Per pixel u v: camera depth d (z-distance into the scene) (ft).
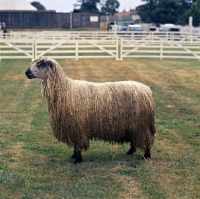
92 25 226.38
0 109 41.75
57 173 23.89
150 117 25.73
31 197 20.59
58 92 24.48
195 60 90.84
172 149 28.37
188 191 21.34
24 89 53.57
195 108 42.09
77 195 20.77
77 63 83.10
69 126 24.57
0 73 68.49
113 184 22.16
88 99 24.73
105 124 24.93
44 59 24.70
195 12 226.79
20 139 31.01
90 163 25.49
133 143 25.94
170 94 49.78
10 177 23.11
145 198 20.48
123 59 91.97
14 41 87.30
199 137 31.35
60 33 134.21
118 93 25.18
